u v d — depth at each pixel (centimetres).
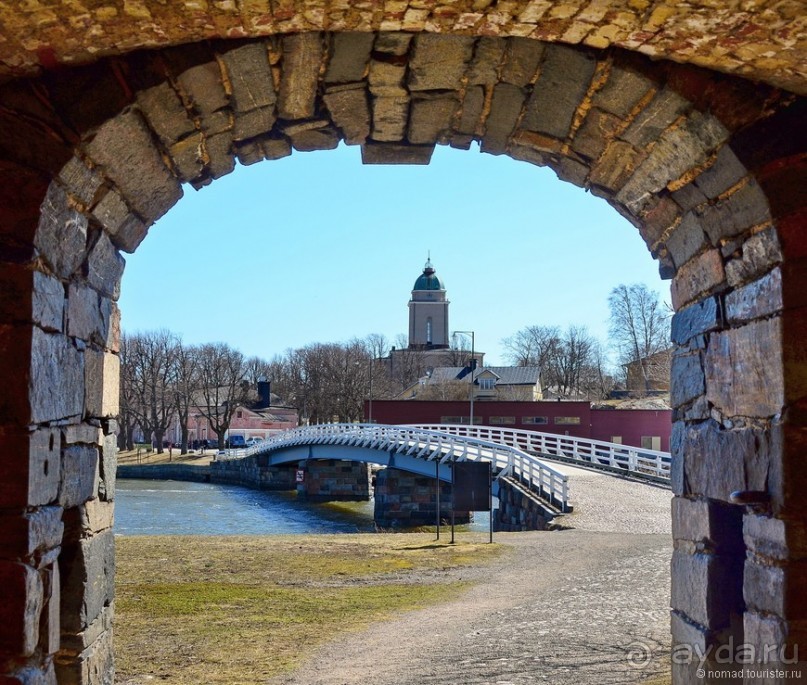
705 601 645
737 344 605
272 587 1596
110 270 710
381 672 958
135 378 9025
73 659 636
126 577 1691
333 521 4109
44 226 565
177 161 696
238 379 9756
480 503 2177
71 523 646
